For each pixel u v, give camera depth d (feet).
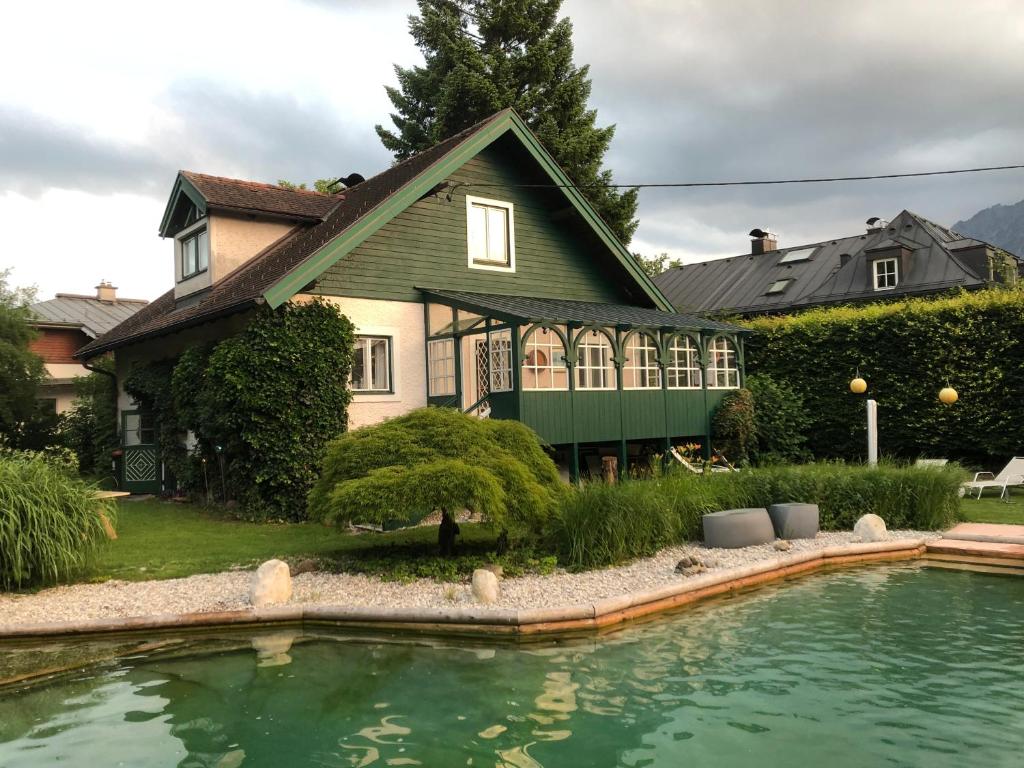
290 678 18.30
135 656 20.10
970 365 51.60
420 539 33.65
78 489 27.99
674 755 13.89
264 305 40.32
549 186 52.70
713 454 54.29
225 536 35.27
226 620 22.25
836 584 27.17
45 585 26.23
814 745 14.24
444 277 49.01
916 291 90.07
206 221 48.78
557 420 43.09
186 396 45.29
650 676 18.15
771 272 109.91
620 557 28.60
